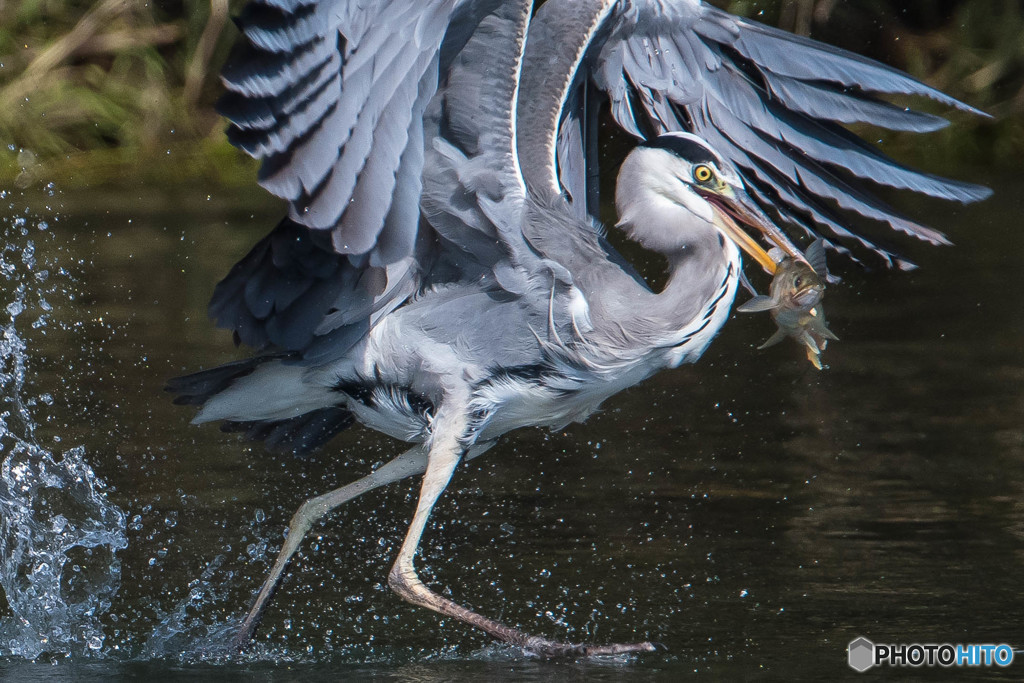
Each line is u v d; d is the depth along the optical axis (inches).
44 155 1155.9
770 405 555.8
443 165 335.0
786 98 391.2
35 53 1173.1
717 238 354.9
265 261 339.0
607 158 799.7
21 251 831.7
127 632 344.2
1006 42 1189.1
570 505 441.4
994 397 553.6
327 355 347.9
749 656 317.7
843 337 673.6
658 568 381.1
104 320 668.7
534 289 346.6
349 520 432.8
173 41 1218.6
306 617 357.4
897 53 1236.5
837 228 404.5
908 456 480.1
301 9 294.0
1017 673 303.0
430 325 347.3
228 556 395.9
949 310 722.8
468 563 389.7
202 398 357.1
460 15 317.4
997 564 375.6
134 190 1080.2
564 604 357.1
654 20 389.1
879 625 334.6
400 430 360.5
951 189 375.9
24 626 345.1
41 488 437.4
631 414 550.9
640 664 315.3
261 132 294.5
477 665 320.2
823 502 434.6
